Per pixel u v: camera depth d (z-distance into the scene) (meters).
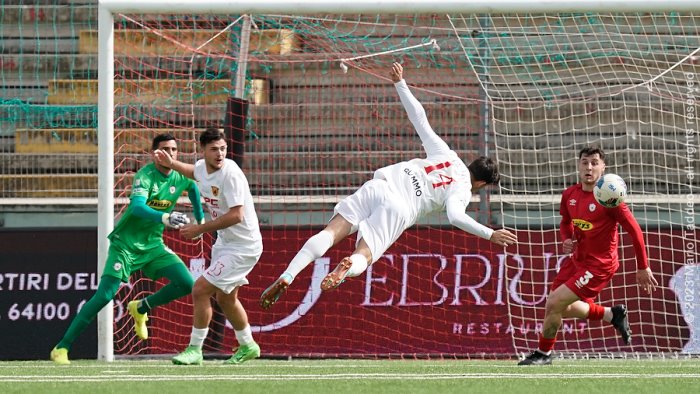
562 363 29.64
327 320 34.62
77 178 44.84
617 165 40.84
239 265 26.55
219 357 34.06
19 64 47.00
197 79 42.22
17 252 33.66
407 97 25.19
